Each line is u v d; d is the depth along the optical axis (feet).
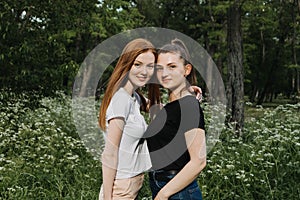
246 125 28.81
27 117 30.01
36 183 18.47
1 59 28.09
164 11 88.84
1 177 18.20
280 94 122.93
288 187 18.20
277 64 94.32
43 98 31.89
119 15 45.96
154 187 9.27
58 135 24.30
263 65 96.84
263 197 17.44
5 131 24.58
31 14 28.99
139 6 86.33
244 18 68.18
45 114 31.01
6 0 27.17
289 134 22.97
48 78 30.25
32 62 29.35
